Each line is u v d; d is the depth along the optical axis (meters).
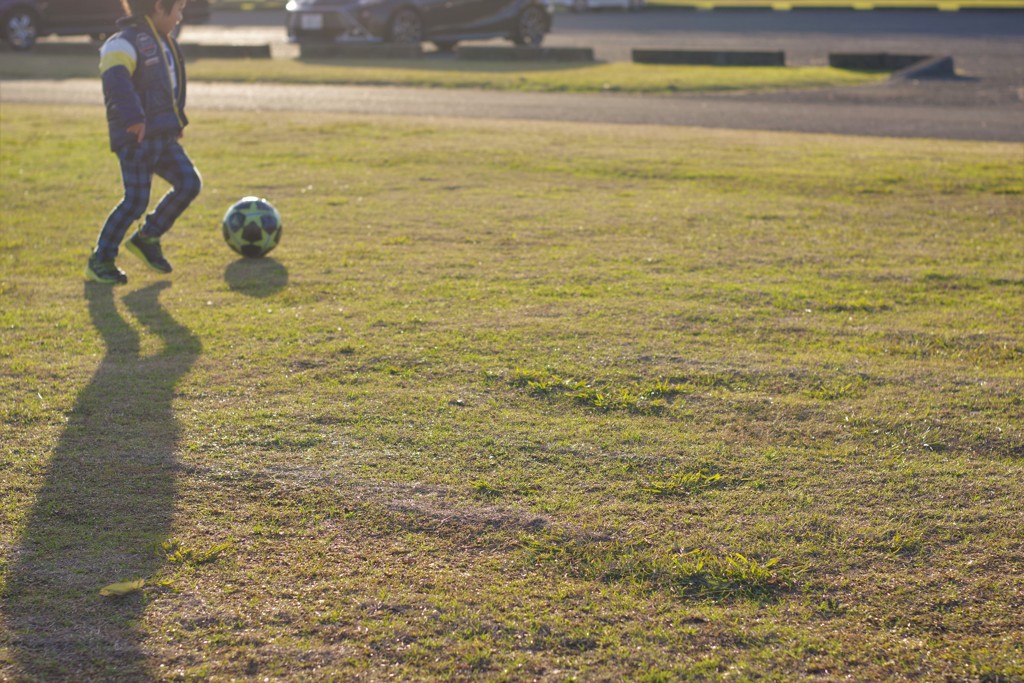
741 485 4.98
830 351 6.81
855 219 10.61
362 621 3.92
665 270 8.66
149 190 8.05
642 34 35.41
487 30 30.36
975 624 3.93
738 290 8.12
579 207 11.12
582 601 4.06
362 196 11.70
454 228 10.16
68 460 5.16
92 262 8.12
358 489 4.91
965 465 5.20
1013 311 7.67
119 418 5.66
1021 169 13.09
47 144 15.41
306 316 7.44
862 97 20.75
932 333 7.17
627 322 7.31
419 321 7.31
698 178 12.77
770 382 6.24
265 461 5.18
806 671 3.66
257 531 4.54
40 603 4.01
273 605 4.02
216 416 5.70
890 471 5.13
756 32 35.56
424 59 27.86
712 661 3.71
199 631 3.86
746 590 4.13
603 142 15.41
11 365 6.44
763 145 15.26
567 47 28.78
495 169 13.30
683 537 4.50
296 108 19.52
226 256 9.18
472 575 4.23
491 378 6.27
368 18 28.34
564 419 5.71
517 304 7.73
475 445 5.37
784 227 10.24
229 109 19.34
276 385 6.15
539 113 18.94
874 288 8.22
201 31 38.75
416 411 5.79
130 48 7.65
